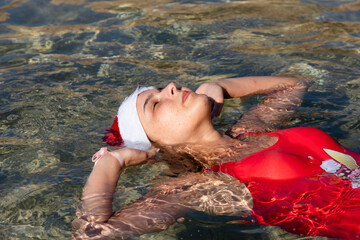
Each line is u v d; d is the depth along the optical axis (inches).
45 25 222.8
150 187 100.5
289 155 98.0
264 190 92.9
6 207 93.0
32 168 108.3
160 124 111.1
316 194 89.0
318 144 103.3
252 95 143.7
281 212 87.2
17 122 131.6
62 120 132.8
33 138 123.0
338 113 127.3
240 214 89.1
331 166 96.7
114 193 97.7
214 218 88.7
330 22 213.3
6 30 215.8
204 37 199.0
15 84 156.1
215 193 95.7
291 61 167.8
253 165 98.9
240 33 202.4
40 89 152.3
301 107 131.8
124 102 124.3
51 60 178.5
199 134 110.9
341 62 164.1
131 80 158.1
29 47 193.5
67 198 95.4
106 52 185.6
